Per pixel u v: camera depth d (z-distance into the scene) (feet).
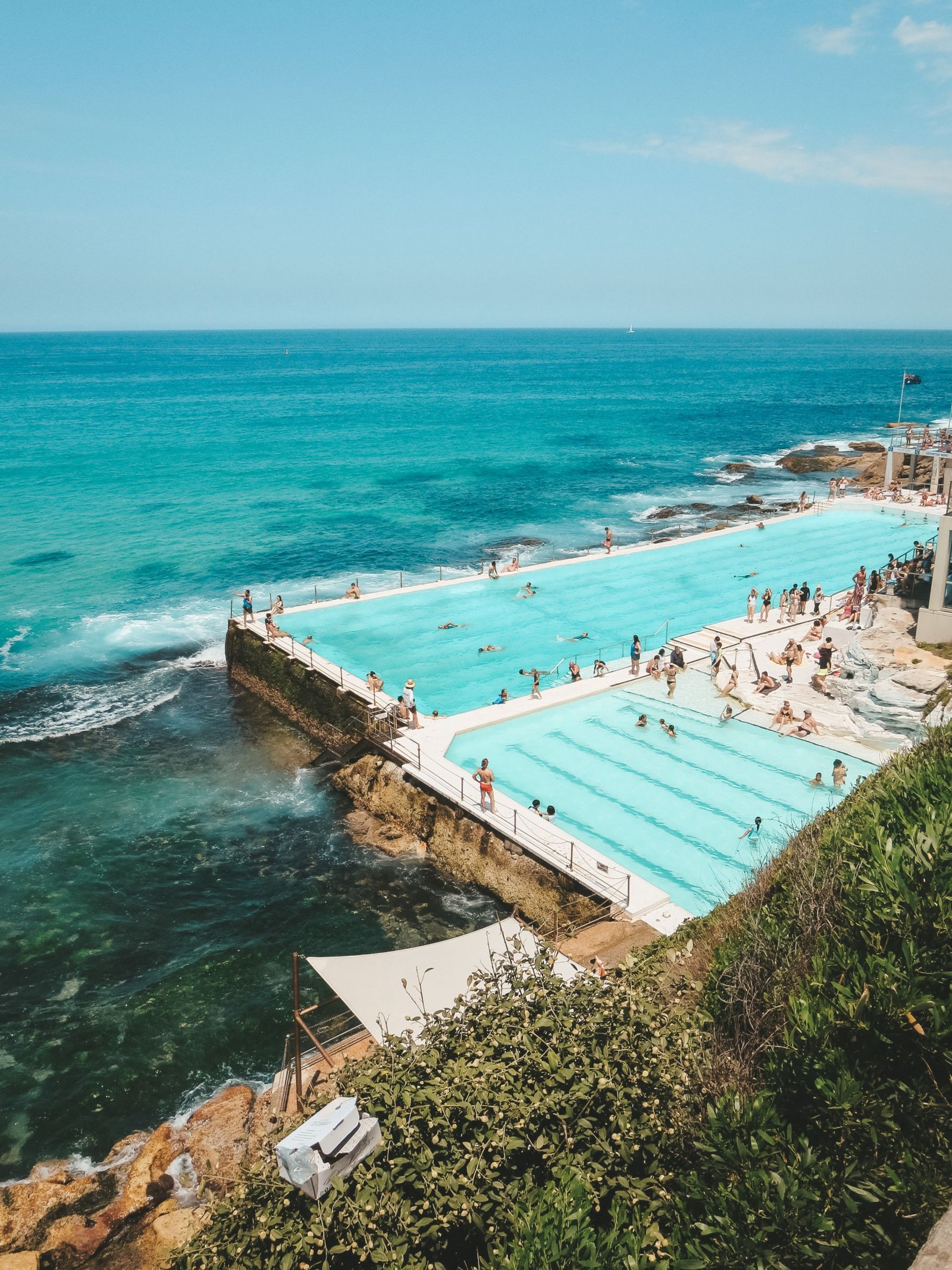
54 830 75.31
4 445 268.62
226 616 126.41
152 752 89.30
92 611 127.95
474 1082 21.29
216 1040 53.26
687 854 60.95
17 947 61.26
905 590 95.66
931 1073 18.12
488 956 44.11
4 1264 38.09
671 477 226.58
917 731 72.84
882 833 24.61
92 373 612.70
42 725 94.53
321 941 62.18
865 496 163.22
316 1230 18.45
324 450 267.39
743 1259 15.96
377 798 75.72
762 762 72.84
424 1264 17.90
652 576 124.26
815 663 91.35
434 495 204.33
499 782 71.41
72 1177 44.29
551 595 117.19
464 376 594.24
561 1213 17.10
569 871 58.65
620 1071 21.62
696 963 35.24
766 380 549.54
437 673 92.79
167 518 180.65
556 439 290.97
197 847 73.15
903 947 19.56
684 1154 20.04
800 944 25.35
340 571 146.61
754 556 132.36
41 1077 50.52
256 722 95.86
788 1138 17.71
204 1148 44.04
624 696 86.63
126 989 57.52
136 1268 38.34
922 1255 15.03
